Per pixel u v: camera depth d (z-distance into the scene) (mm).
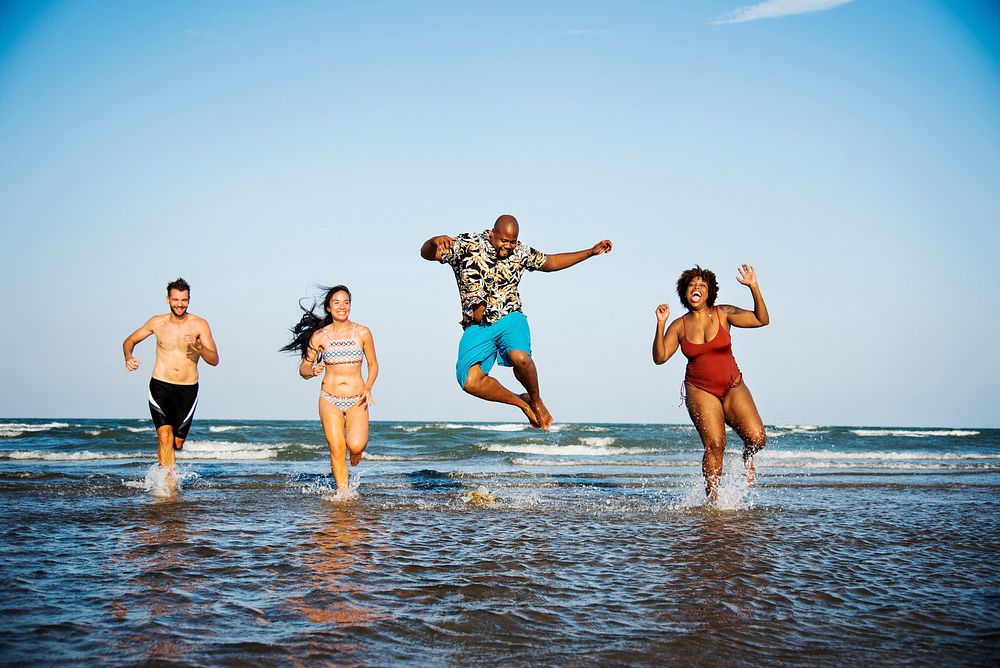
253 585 4531
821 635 3838
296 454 17453
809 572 5266
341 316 9102
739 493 8961
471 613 4039
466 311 7203
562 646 3559
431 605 4180
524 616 4008
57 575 4711
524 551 5742
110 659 3242
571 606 4234
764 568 5324
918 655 3574
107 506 7773
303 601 4195
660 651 3525
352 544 5867
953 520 8055
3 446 19469
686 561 5508
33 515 7051
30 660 3207
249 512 7535
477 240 7102
